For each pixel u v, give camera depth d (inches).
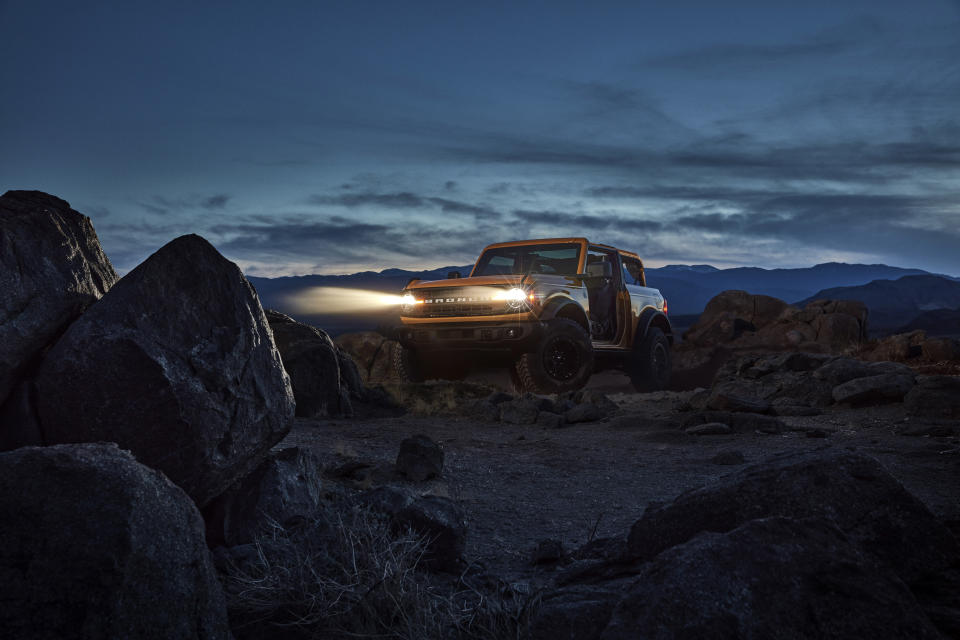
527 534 173.5
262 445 135.9
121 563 73.0
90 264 138.5
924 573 91.0
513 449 302.4
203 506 129.5
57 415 113.3
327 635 97.3
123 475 79.1
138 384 113.9
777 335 792.3
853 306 805.2
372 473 231.1
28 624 70.1
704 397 403.5
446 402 450.0
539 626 84.4
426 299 483.8
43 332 121.1
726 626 66.2
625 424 366.9
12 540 73.0
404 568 113.1
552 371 475.2
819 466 102.3
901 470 233.1
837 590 70.8
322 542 123.0
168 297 122.1
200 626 81.1
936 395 347.3
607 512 195.9
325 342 405.1
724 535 76.7
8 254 119.0
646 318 565.0
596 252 544.7
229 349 125.6
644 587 72.2
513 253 544.7
